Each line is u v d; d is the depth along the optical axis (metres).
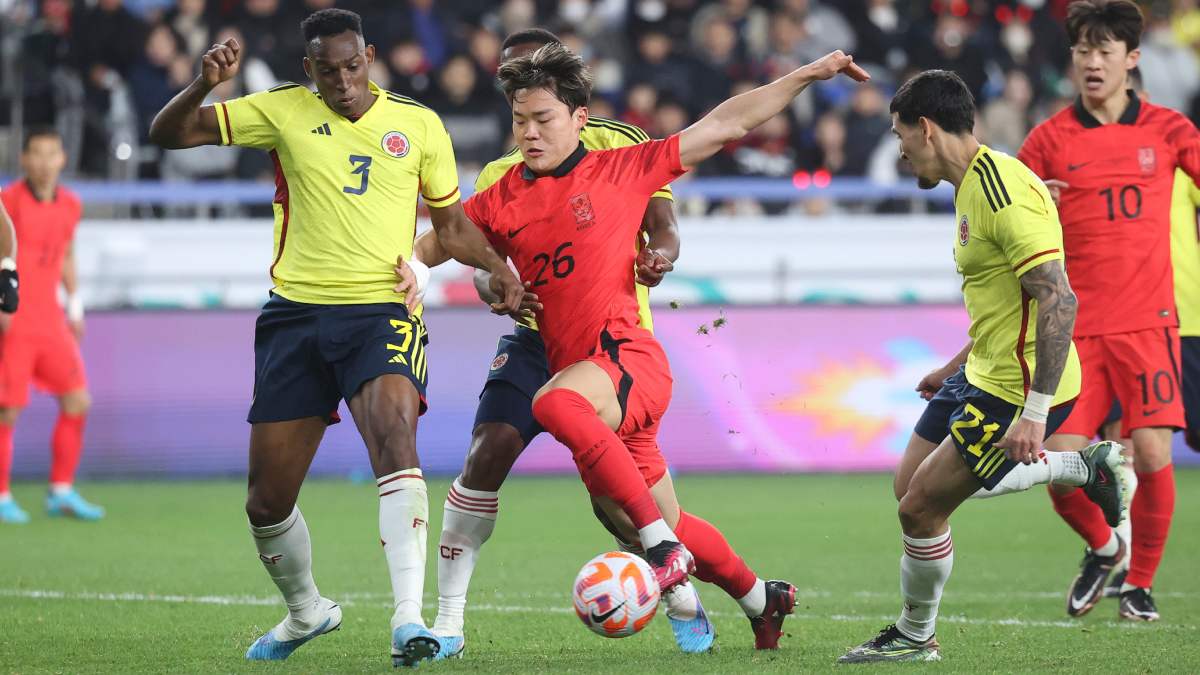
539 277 19.22
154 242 52.16
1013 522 38.84
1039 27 65.19
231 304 51.59
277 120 18.83
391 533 17.62
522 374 20.36
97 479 49.34
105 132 57.34
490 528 20.23
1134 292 25.20
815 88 61.47
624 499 17.61
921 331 50.03
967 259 18.89
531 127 18.95
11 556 31.92
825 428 49.91
